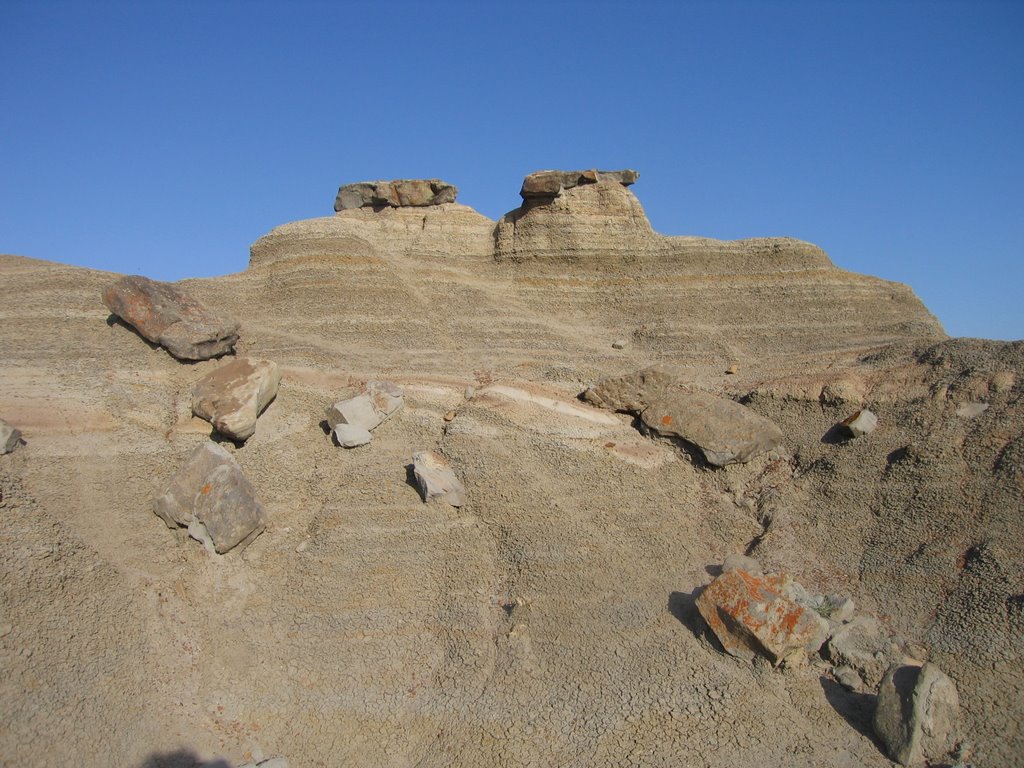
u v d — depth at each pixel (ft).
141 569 35.68
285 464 42.78
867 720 31.22
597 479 43.47
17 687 27.76
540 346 56.70
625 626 35.53
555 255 64.75
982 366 46.75
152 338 45.57
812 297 62.18
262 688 32.83
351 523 40.06
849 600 36.27
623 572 38.60
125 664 31.09
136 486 38.86
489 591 38.04
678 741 30.17
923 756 29.04
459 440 43.96
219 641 34.19
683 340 59.16
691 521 43.32
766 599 33.58
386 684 33.65
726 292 62.85
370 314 56.03
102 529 36.37
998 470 40.06
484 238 67.77
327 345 52.60
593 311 63.52
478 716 31.71
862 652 33.65
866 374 50.88
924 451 42.73
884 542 40.06
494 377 51.65
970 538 37.86
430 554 39.19
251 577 37.52
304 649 34.76
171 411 43.57
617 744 30.09
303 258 59.16
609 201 66.08
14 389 40.63
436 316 57.52
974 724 29.84
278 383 46.11
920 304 62.54
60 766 26.40
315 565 38.24
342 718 32.07
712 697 31.91
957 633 33.76
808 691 32.53
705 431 46.44
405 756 30.91
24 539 32.60
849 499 43.09
